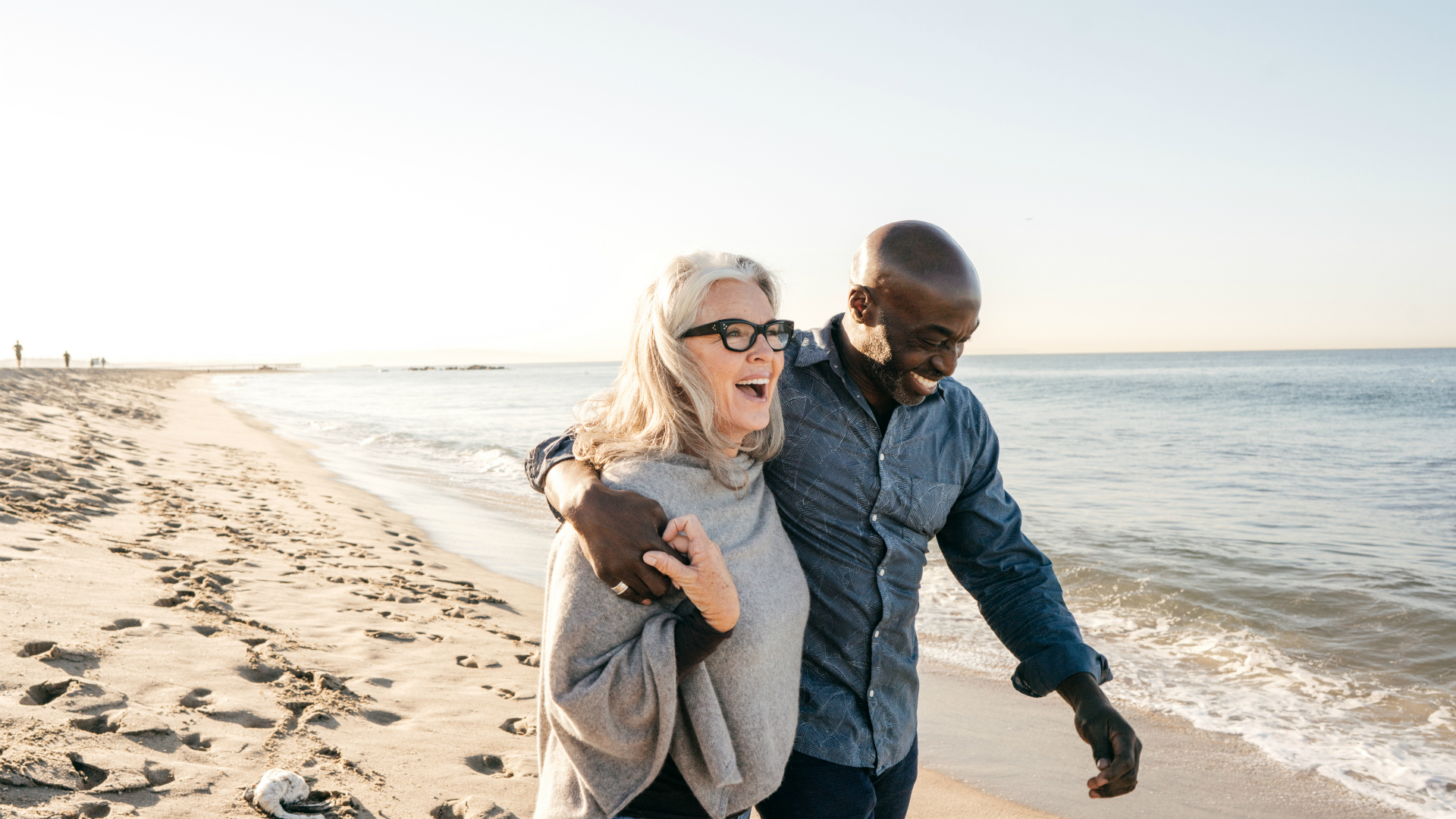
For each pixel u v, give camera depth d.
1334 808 3.92
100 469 9.93
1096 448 22.78
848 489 1.79
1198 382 66.12
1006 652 6.03
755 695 1.43
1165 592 7.86
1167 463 19.44
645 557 1.23
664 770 1.42
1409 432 26.84
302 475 13.33
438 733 3.57
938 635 6.39
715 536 1.43
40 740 2.67
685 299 1.43
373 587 6.11
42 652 3.50
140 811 2.42
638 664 1.27
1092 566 8.82
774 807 1.77
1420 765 4.35
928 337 1.69
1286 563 9.08
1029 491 15.02
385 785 2.97
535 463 1.64
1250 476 17.06
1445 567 8.84
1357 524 11.68
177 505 8.27
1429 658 6.03
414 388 71.94
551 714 1.39
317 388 70.25
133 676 3.42
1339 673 5.79
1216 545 10.02
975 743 4.52
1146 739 4.69
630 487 1.39
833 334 1.87
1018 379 77.94
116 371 80.50
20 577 4.41
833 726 1.76
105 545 5.76
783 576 1.54
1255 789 4.09
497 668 4.55
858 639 1.80
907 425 1.85
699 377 1.44
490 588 6.81
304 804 2.66
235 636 4.23
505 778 3.20
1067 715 4.93
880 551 1.81
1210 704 5.21
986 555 2.00
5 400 16.03
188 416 25.48
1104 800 3.91
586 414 1.59
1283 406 38.94
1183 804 3.93
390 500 11.57
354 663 4.29
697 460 1.47
